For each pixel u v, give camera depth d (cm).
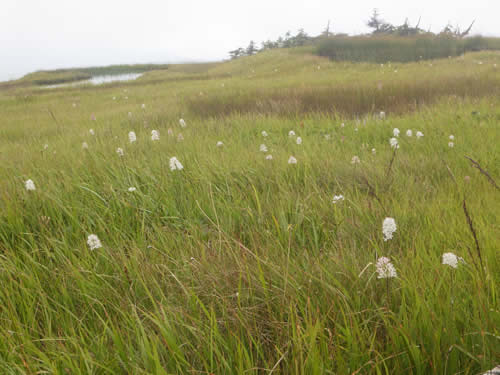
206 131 804
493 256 221
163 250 287
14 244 302
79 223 317
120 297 215
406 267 217
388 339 169
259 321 193
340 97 1241
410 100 1165
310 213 335
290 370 154
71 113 1416
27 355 164
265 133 707
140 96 1930
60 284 230
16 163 534
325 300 196
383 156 525
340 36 3781
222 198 369
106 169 459
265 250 262
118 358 163
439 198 355
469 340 165
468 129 627
